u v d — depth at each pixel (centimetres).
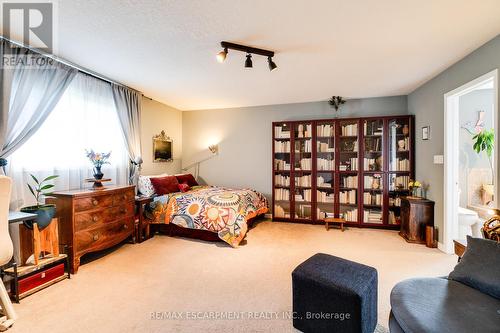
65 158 291
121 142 378
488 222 203
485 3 177
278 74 330
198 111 556
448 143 306
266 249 321
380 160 435
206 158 554
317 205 464
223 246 332
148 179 400
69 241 248
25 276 211
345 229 420
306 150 472
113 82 355
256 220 475
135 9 185
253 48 248
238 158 534
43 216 222
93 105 329
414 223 343
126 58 275
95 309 189
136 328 168
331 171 455
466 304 129
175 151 538
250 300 202
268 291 216
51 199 254
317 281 157
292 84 376
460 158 417
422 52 261
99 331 165
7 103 226
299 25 208
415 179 402
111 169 359
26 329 167
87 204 263
